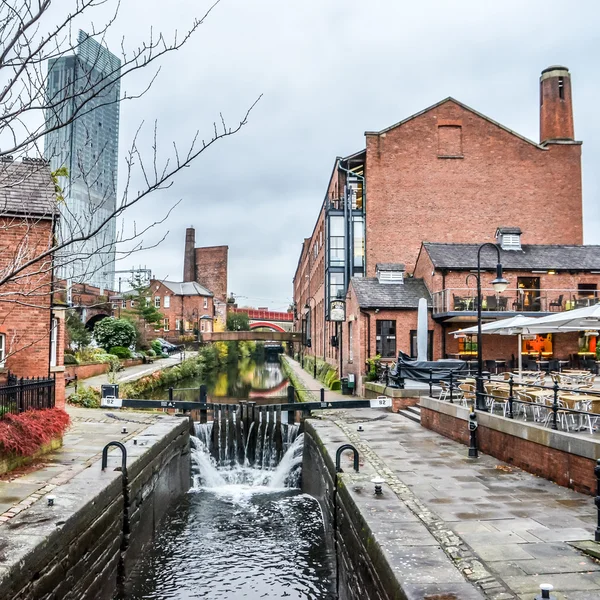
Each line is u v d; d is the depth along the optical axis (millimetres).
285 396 29281
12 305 14133
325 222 32625
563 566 5668
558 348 25500
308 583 8961
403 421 16266
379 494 8359
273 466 16984
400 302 24641
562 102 32250
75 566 7168
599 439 8523
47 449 11039
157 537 11086
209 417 21109
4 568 5480
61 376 15531
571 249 27188
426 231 30969
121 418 16172
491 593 5055
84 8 3688
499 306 24188
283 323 110250
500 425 10820
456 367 18766
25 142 3656
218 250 90188
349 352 27234
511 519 7215
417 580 5305
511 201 31422
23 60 3596
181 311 70250
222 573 9305
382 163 31094
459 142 31594
